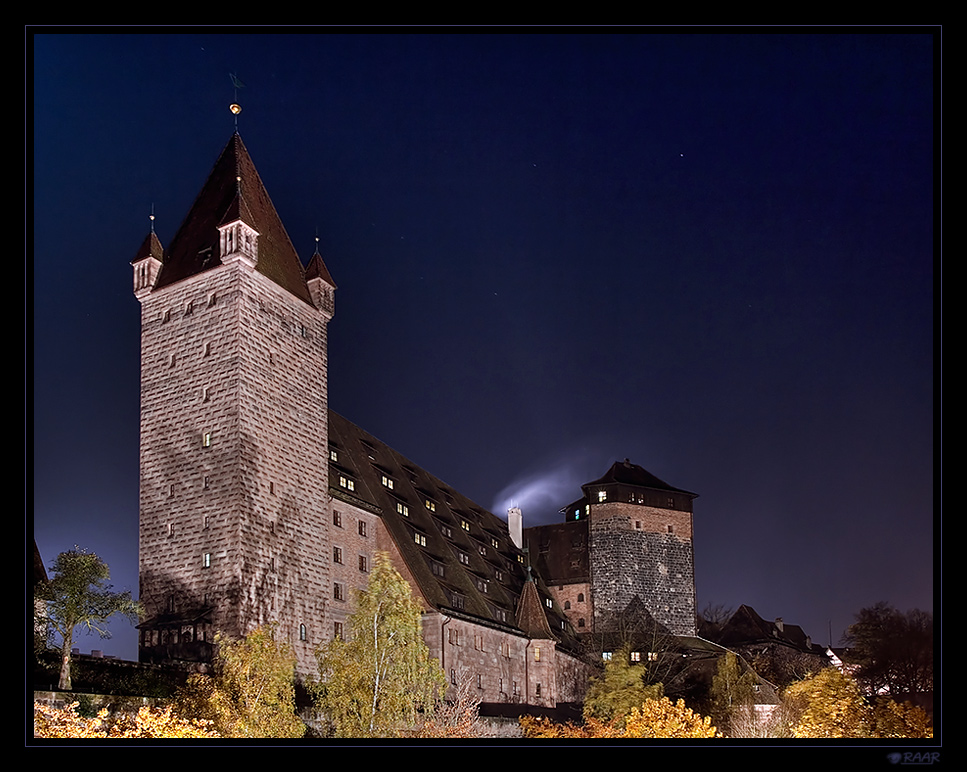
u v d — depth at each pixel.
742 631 136.25
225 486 65.44
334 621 74.25
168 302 71.38
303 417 73.31
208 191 75.12
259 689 51.97
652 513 120.62
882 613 57.53
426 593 81.50
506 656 93.62
